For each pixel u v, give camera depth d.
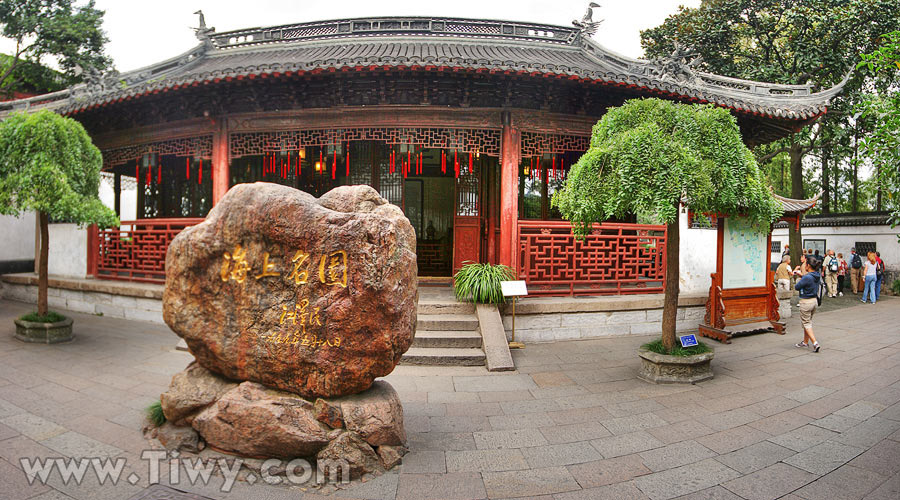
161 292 9.34
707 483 3.60
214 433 3.95
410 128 9.08
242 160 12.15
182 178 12.84
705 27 17.88
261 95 8.92
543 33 13.11
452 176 11.91
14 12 16.02
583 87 8.50
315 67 7.77
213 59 13.07
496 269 8.48
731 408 5.20
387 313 3.72
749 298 9.41
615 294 9.34
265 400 3.84
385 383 4.36
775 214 6.54
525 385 6.00
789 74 16.86
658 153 5.42
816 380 6.24
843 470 3.80
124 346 7.55
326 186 11.74
